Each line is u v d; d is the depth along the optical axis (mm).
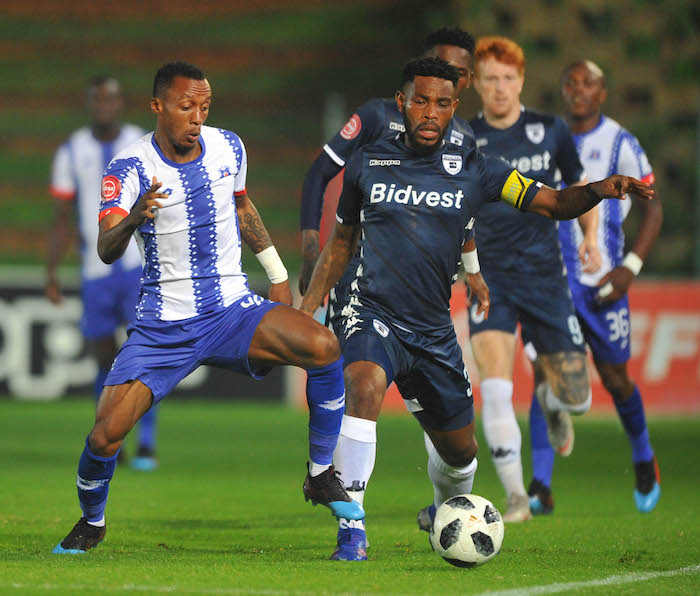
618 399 25922
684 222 64688
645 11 66375
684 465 34719
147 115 74125
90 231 34312
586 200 17000
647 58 66438
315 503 17438
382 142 17859
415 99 17188
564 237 26547
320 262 18250
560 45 66812
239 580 14844
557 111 66750
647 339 47969
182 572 15516
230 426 45219
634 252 26422
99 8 81125
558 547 19125
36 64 77875
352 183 17750
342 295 19219
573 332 23859
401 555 17969
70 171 35031
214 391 52469
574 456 37438
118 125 35125
